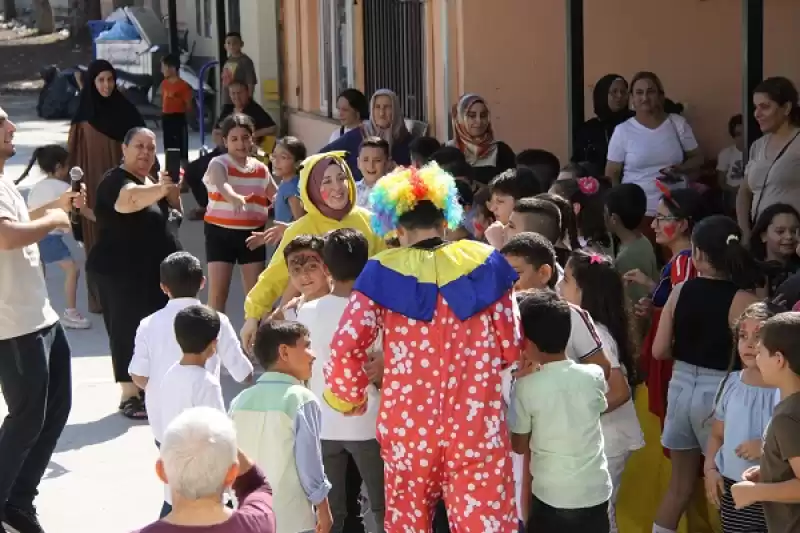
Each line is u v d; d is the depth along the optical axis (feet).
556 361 15.42
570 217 20.93
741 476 15.67
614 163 28.94
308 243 19.22
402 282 14.84
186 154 64.85
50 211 19.93
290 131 62.08
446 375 14.70
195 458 11.28
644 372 19.74
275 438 15.62
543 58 36.09
